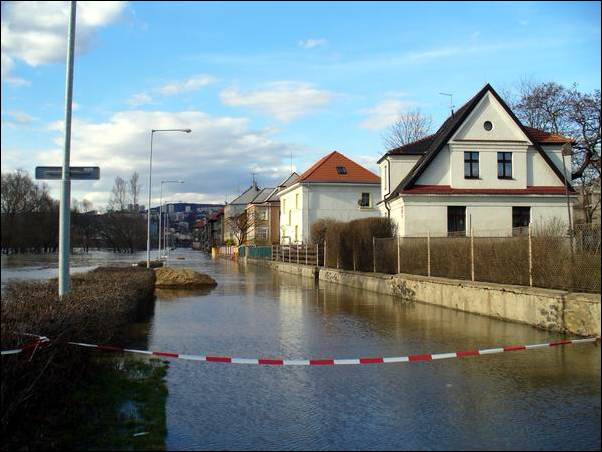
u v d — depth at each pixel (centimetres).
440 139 3078
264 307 1797
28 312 736
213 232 14112
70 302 866
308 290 2498
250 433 575
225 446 537
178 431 582
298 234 5097
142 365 870
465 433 566
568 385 747
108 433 560
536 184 3027
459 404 669
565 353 956
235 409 660
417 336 1177
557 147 3120
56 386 632
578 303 1122
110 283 1422
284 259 4675
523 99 4178
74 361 682
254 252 6172
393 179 3319
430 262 1928
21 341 583
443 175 2978
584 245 1190
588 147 3228
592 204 3519
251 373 849
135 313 1260
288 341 1134
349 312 1639
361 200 5006
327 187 4953
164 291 2453
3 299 913
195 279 2725
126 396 695
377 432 574
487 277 1560
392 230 2667
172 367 891
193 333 1240
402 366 891
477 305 1516
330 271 3078
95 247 12750
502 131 2991
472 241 1625
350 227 2861
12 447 507
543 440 543
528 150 3027
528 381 773
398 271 2200
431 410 647
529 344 1044
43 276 3186
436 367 876
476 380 786
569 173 3086
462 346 1049
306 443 544
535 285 1334
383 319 1469
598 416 616
